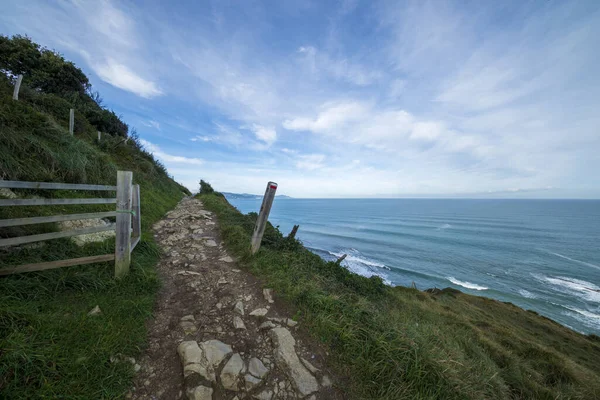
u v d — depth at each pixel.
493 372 3.42
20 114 4.08
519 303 20.88
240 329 2.67
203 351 2.22
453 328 6.53
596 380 5.13
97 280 2.94
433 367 2.31
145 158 14.47
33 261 2.76
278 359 2.27
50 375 1.70
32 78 11.30
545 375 4.89
